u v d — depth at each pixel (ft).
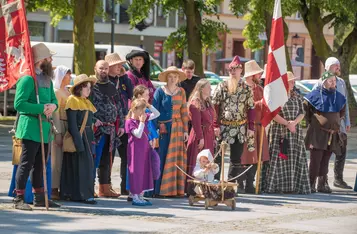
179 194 52.47
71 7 127.75
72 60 140.46
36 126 44.42
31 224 39.68
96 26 207.10
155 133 49.37
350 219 44.78
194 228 39.81
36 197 45.80
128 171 48.24
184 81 57.16
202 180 48.14
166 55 221.05
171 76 52.54
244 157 54.54
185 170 52.65
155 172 49.01
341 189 60.70
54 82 48.85
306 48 249.34
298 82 139.03
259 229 40.14
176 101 52.42
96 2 113.91
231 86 53.72
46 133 44.83
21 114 44.57
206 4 126.62
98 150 50.72
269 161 56.18
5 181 57.06
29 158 44.47
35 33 194.08
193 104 52.49
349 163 80.94
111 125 50.39
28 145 44.34
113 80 52.16
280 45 54.65
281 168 56.18
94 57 115.03
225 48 233.55
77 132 47.21
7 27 44.57
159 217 43.39
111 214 43.98
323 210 48.29
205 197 47.26
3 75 44.65
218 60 215.51
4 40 44.68
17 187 44.60
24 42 44.24
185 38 131.23
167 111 52.19
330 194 57.26
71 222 40.65
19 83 43.91
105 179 51.26
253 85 55.88
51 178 47.39
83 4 113.19
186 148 53.16
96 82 50.24
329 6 124.57
